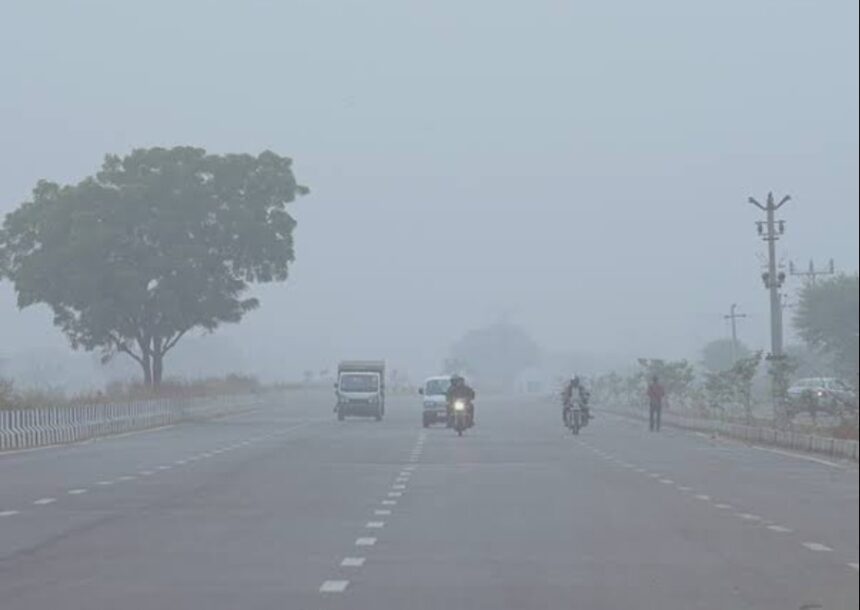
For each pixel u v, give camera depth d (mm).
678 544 39906
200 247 171250
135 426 132250
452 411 119562
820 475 69188
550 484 63312
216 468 74750
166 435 118750
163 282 171125
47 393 143250
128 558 37062
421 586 31625
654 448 96625
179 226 171125
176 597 30109
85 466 76875
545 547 39219
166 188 172375
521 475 69375
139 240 171625
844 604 28625
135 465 77562
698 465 77500
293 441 106375
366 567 35000
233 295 177250
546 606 28734
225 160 175375
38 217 170125
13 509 51344
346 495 57469
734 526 44781
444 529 44188
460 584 31953
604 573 33750
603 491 59250
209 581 32594
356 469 73938
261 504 53375
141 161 174000
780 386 106500
